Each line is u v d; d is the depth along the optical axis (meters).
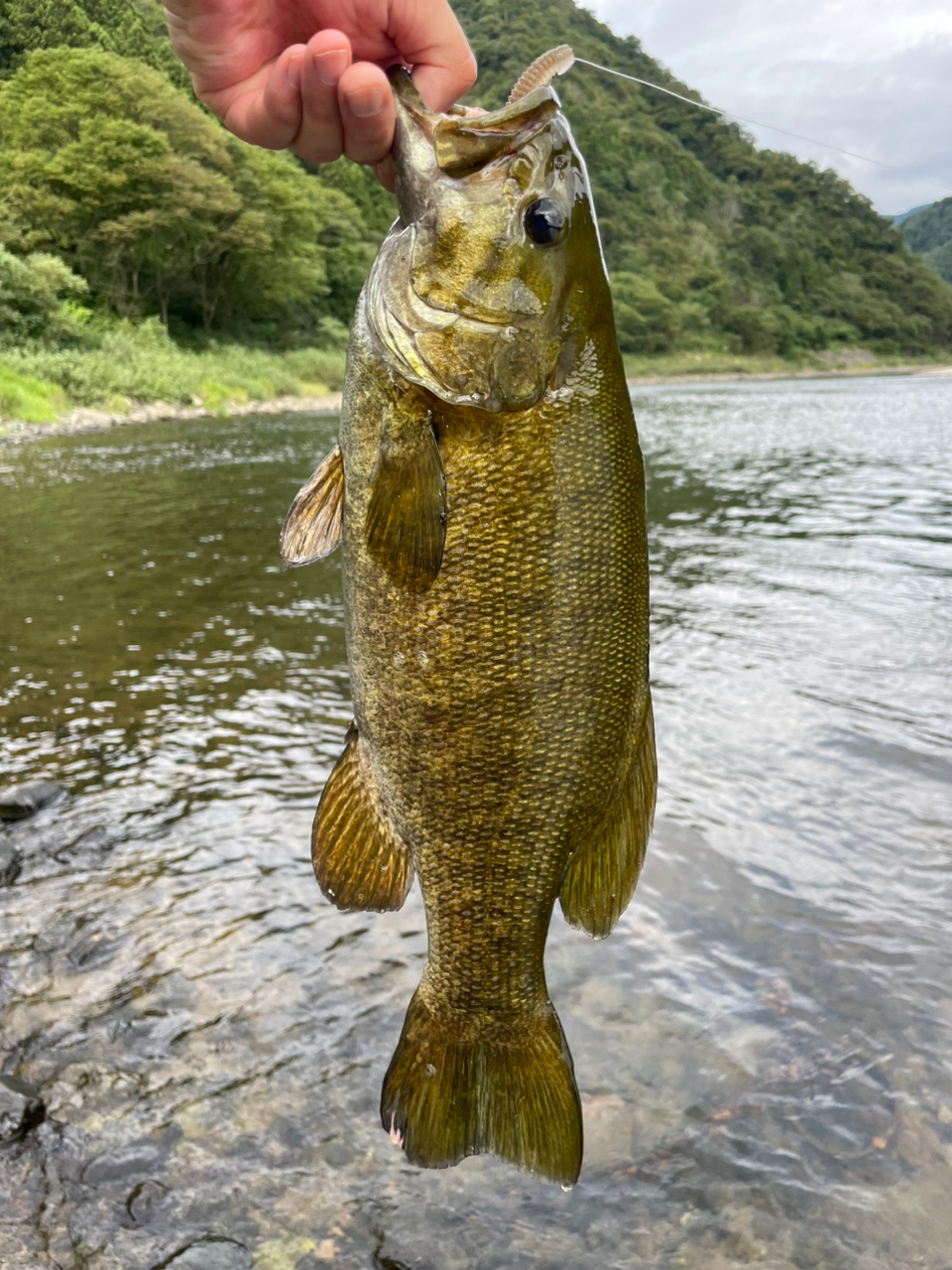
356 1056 0.60
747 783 0.93
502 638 0.34
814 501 2.61
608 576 0.34
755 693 1.16
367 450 0.34
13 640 1.43
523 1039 0.39
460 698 0.34
